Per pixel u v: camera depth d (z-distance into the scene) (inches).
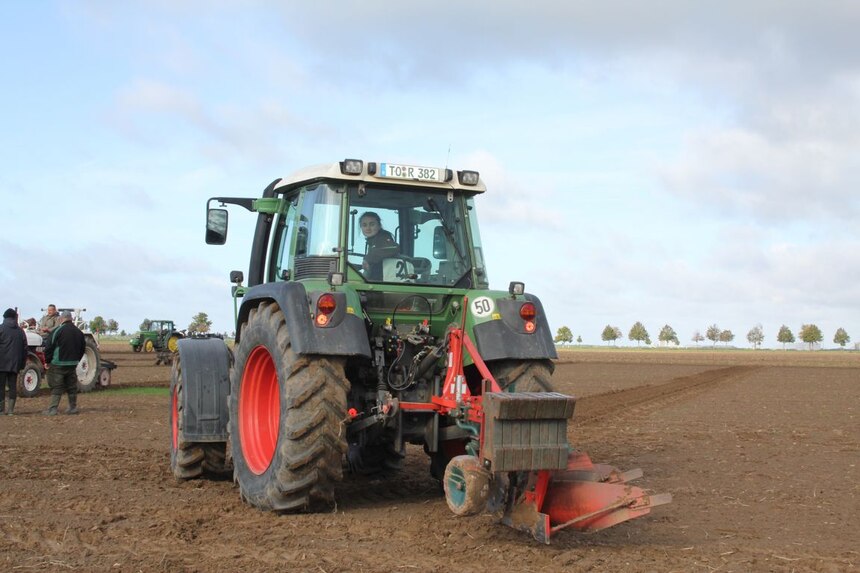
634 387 1040.8
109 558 208.1
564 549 223.1
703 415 653.9
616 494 222.5
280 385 258.8
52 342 605.9
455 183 295.4
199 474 332.8
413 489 318.7
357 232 283.7
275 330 265.7
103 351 2128.4
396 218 290.2
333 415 253.4
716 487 329.7
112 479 332.8
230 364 332.8
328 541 228.4
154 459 389.7
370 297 278.8
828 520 268.8
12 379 616.7
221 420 321.1
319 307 255.6
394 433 277.7
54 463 371.2
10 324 615.2
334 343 253.9
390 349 277.6
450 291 285.4
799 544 236.1
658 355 3506.4
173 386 350.9
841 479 349.7
